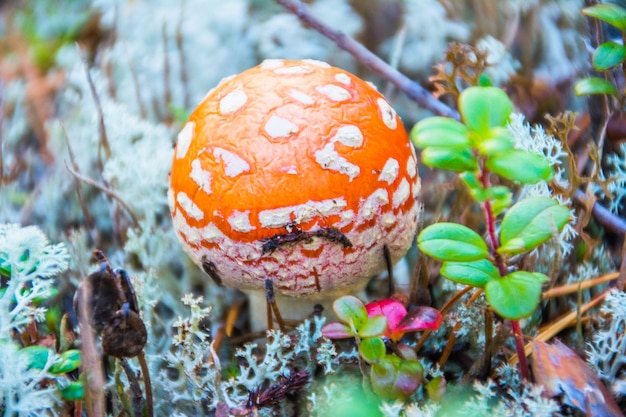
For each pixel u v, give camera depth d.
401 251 0.25
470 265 0.20
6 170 0.31
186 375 0.24
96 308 0.21
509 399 0.23
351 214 0.23
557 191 0.26
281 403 0.24
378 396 0.22
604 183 0.26
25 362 0.22
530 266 0.26
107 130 0.30
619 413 0.22
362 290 0.27
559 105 0.31
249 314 0.28
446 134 0.19
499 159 0.19
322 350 0.24
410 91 0.30
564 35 0.32
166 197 0.29
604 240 0.27
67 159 0.31
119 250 0.28
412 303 0.26
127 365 0.21
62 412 0.23
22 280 0.23
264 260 0.23
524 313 0.20
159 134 0.30
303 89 0.23
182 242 0.24
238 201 0.22
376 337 0.21
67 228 0.30
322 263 0.23
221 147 0.23
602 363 0.24
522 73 0.32
